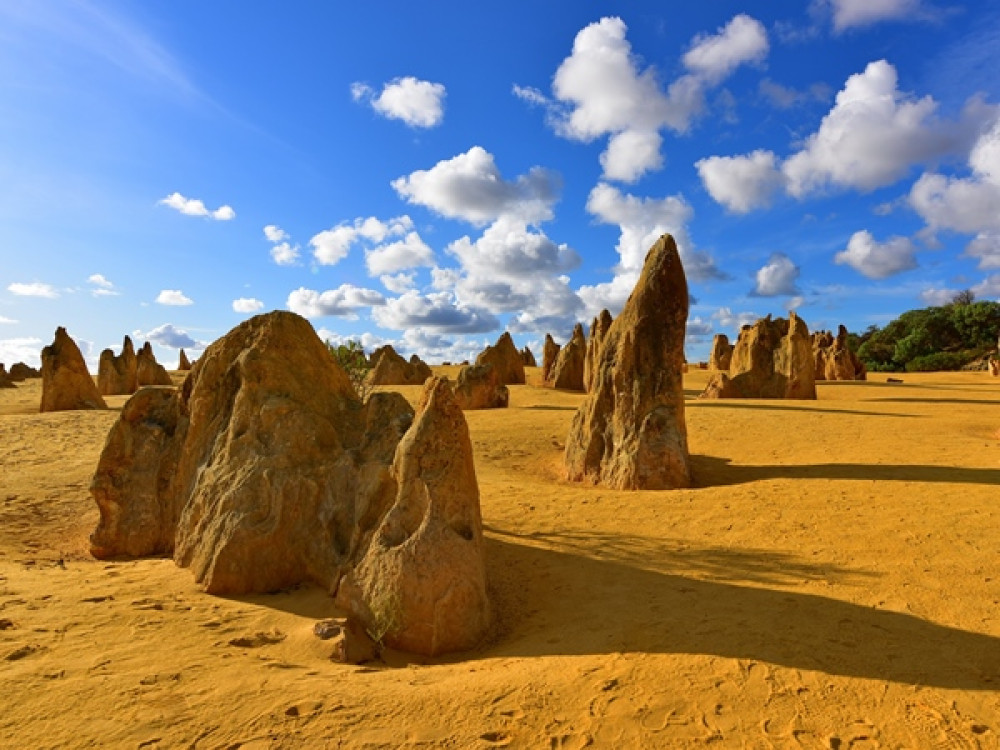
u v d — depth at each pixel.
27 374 51.72
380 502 6.52
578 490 11.20
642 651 4.88
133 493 8.34
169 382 38.34
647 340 12.20
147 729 3.67
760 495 9.88
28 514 10.08
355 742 3.62
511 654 5.10
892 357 67.88
